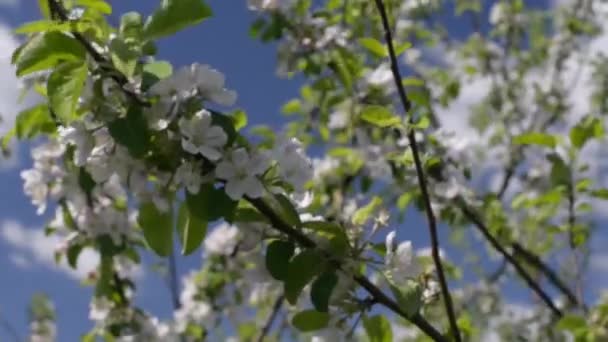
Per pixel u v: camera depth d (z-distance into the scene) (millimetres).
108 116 2830
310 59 6133
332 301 3182
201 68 2863
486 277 9125
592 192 4926
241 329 7520
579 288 5184
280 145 3010
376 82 5934
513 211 6988
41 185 4918
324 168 6559
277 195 2969
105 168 2910
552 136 4656
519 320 8672
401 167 5777
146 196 2967
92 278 5930
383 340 3195
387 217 3150
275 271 2943
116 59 2736
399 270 3086
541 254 7066
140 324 5926
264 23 6188
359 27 6457
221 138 2807
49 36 2770
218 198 2820
